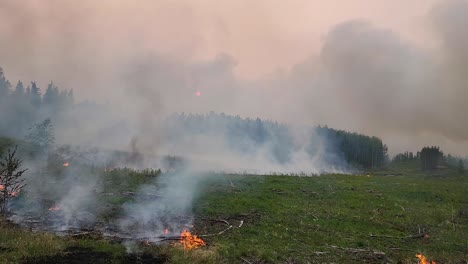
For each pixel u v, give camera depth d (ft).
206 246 42.27
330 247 45.78
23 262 32.45
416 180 134.41
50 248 36.40
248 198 70.18
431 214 68.64
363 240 50.03
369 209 69.56
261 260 39.14
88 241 40.45
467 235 56.90
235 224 53.01
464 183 134.82
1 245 36.22
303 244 46.09
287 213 61.52
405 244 50.19
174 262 35.94
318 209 66.23
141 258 36.65
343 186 93.35
